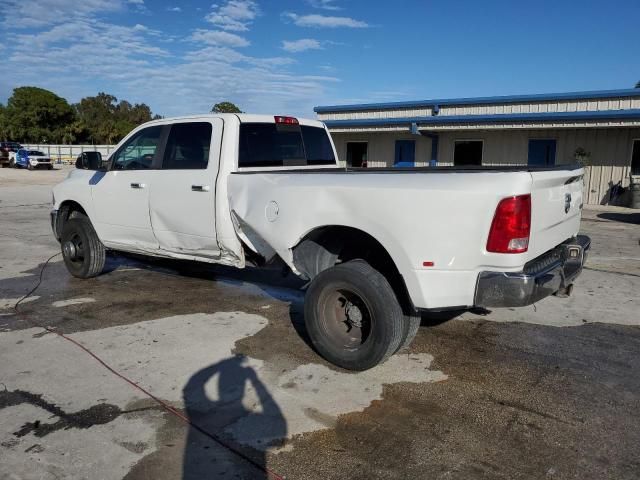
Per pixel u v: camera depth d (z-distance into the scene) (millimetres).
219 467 2986
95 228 6539
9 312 5602
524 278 3471
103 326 5184
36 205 16719
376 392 3871
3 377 4055
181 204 5391
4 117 69875
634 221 13758
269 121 5625
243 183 4805
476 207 3512
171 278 7062
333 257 4609
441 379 4090
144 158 5918
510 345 4785
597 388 3959
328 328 4270
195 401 3713
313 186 4207
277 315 5543
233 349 4629
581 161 17578
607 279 7191
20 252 8906
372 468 2986
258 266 5363
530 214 3545
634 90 16203
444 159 20219
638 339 4945
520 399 3781
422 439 3273
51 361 4348
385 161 21578
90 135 75062
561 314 5660
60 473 2922
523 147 18781
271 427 3393
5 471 2934
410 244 3750
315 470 2969
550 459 3076
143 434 3299
